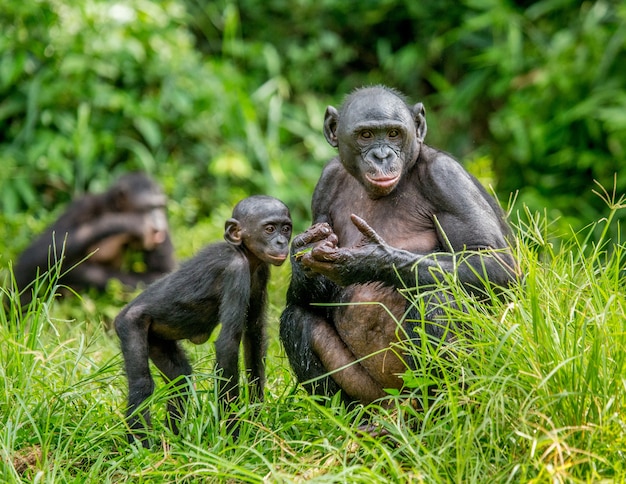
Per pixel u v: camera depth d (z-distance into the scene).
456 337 10.73
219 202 26.17
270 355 13.78
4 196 24.83
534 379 9.30
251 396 11.48
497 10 28.19
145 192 22.61
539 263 11.08
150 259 22.75
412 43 31.41
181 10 27.81
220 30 30.84
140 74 26.83
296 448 10.30
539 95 26.91
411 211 11.45
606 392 9.20
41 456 10.48
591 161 25.81
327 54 31.52
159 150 27.12
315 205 12.27
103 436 10.63
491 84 29.09
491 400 9.13
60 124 25.89
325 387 11.82
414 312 10.95
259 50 29.45
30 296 21.25
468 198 11.13
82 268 21.97
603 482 8.37
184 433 10.55
